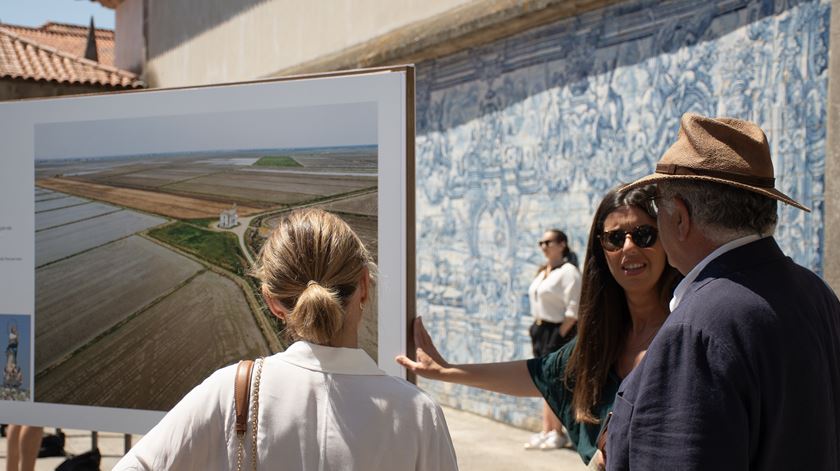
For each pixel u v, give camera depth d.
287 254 1.58
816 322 1.55
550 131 6.38
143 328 2.73
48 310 2.87
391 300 2.41
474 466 5.51
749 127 1.62
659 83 5.46
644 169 5.59
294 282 1.57
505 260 6.82
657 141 5.48
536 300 5.86
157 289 2.73
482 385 2.47
